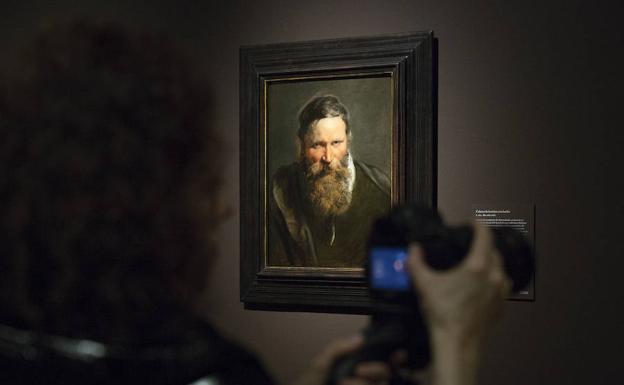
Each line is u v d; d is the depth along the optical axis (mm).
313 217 4371
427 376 2672
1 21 5203
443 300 926
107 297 703
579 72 3994
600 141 3951
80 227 701
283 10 4527
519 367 4066
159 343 729
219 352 733
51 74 746
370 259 1203
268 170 4473
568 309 3988
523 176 4070
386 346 1146
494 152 4117
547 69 4043
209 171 766
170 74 771
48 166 708
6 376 723
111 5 4957
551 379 4012
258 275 4461
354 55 4281
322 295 4324
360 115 4281
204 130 772
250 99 4500
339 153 4320
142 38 782
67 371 714
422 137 4156
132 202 715
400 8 4289
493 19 4133
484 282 933
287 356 4484
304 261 4383
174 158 749
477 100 4148
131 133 728
